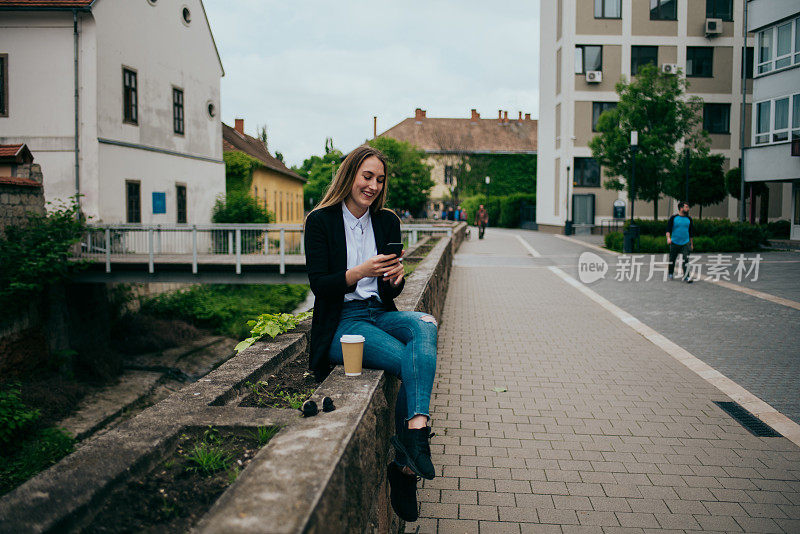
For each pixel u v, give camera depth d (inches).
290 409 103.5
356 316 127.0
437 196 2615.7
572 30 1389.0
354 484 81.8
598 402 228.4
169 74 976.9
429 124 2770.7
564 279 599.8
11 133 789.9
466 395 237.8
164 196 958.4
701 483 161.3
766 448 183.8
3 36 786.2
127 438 89.6
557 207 1509.6
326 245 124.1
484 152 2613.2
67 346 642.2
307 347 174.4
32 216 615.8
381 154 126.3
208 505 76.9
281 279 698.8
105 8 797.2
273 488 64.2
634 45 1397.6
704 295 475.2
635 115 987.3
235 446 92.8
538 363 286.4
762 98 1013.2
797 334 333.4
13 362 556.7
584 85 1401.3
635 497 153.8
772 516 143.6
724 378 255.4
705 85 1409.9
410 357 114.0
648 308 426.0
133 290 801.6
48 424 490.9
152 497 77.7
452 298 485.7
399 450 111.3
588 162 1419.8
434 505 150.3
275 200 1606.8
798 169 936.3
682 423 205.6
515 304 456.4
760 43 1019.3
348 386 104.8
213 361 727.7
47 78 784.3
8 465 404.2
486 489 159.0
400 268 123.6
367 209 130.6
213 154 1150.3
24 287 548.7
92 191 782.5
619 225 1389.0
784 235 1127.6
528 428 202.2
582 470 169.9
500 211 2166.6
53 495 71.2
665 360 289.4
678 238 559.5
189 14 1041.5
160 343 745.0
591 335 347.9
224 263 695.1
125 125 850.1
